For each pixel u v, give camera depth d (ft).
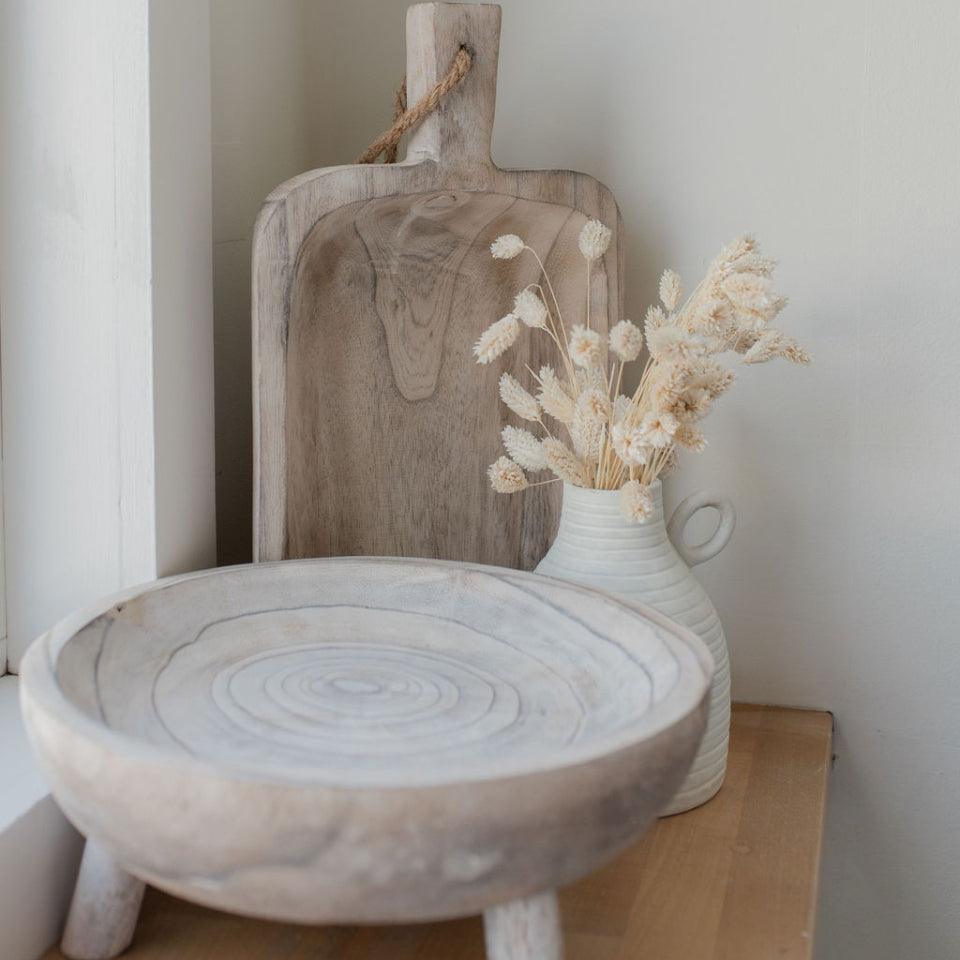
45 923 2.27
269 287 2.73
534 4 3.44
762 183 3.32
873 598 3.40
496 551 3.40
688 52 3.32
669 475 3.50
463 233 3.18
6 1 2.61
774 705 3.54
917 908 3.51
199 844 1.57
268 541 2.84
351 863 1.55
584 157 3.47
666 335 2.46
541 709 2.29
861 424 3.33
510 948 1.85
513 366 3.33
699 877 2.54
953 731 3.40
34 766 2.37
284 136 3.57
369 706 2.27
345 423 3.17
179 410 2.78
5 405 2.76
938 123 3.16
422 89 2.91
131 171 2.59
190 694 2.26
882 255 3.25
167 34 2.61
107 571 2.76
